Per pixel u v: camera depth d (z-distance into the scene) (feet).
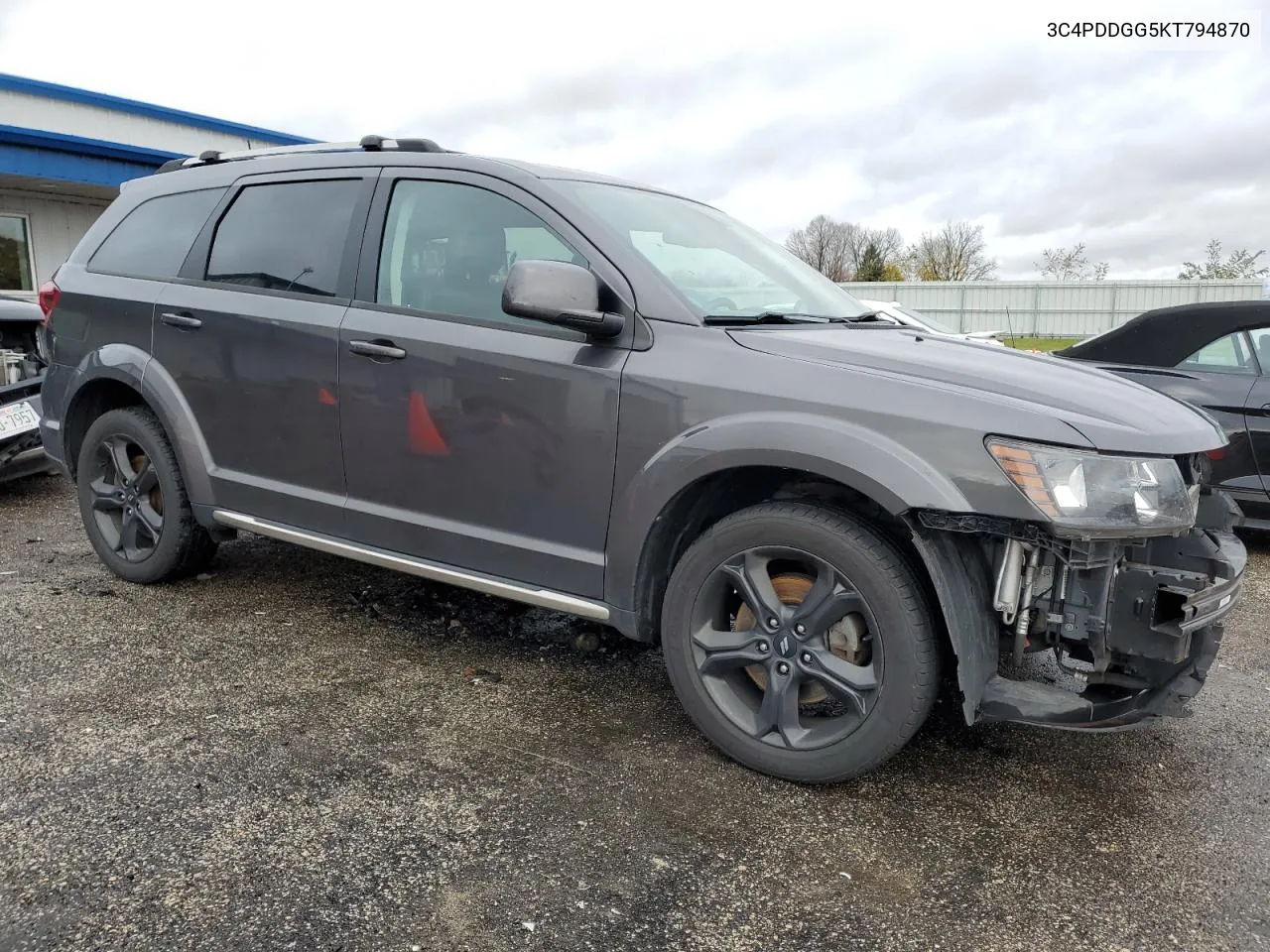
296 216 11.68
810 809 8.28
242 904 6.64
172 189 13.33
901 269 201.57
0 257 41.45
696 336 8.89
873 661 8.18
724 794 8.49
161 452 12.85
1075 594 7.84
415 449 10.36
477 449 9.91
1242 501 17.97
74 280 13.82
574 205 9.75
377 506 10.85
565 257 9.64
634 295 9.20
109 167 39.63
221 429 12.15
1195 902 7.07
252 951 6.17
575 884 7.06
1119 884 7.29
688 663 9.07
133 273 13.25
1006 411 7.66
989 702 8.02
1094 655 7.85
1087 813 8.37
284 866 7.12
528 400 9.51
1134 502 7.45
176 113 48.52
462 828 7.75
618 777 8.72
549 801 8.24
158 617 12.57
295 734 9.34
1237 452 17.85
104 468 13.87
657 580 9.40
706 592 8.95
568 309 8.61
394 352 10.31
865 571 8.04
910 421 7.80
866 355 8.52
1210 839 7.98
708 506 9.31
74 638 11.71
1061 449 7.44
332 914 6.58
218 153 13.21
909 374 8.27
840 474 7.88
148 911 6.52
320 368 10.98
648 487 8.83
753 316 9.47
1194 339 18.62
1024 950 6.46
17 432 17.58
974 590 8.13
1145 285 94.43
